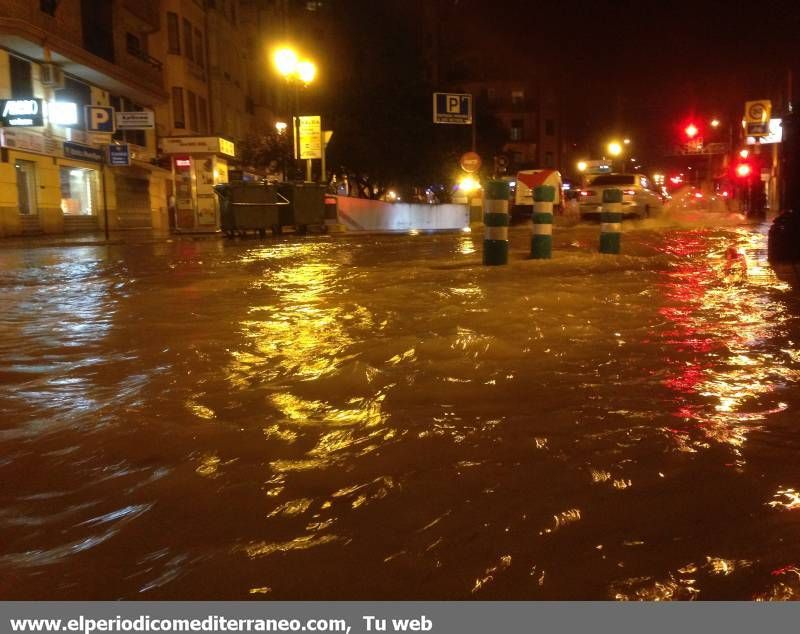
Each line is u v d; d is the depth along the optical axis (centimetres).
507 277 828
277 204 2178
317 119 2553
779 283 759
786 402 357
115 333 554
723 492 255
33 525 241
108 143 2711
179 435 319
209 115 4322
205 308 668
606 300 659
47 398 381
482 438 311
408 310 621
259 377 415
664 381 396
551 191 1013
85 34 3006
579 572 208
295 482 270
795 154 938
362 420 337
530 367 427
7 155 2528
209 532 234
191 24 4056
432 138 4291
